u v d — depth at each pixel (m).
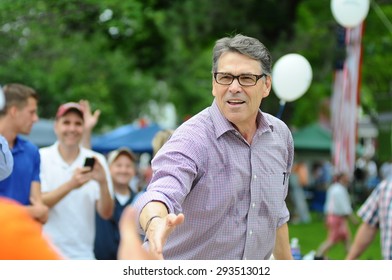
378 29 39.78
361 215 9.72
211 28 36.66
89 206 10.43
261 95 5.84
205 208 5.75
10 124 9.05
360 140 77.19
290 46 34.97
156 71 44.88
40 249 2.78
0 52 19.94
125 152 11.82
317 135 49.75
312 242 27.33
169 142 5.74
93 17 19.42
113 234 10.71
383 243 9.37
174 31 37.53
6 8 16.89
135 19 19.61
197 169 5.67
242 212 5.87
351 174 23.72
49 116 40.72
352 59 24.06
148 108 65.75
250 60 5.72
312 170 51.03
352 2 20.52
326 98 46.25
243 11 36.66
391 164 51.44
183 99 53.56
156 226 4.71
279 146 6.09
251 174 5.85
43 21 18.12
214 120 5.80
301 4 40.25
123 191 11.78
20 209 2.81
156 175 5.52
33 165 9.27
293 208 38.12
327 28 35.88
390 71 44.16
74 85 42.88
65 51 32.03
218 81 5.77
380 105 54.97
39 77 31.06
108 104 51.41
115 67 53.28
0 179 7.69
